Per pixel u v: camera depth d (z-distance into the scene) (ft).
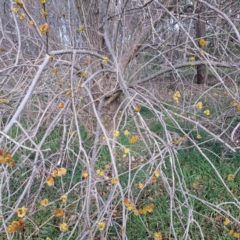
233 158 10.22
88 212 4.65
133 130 11.40
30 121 9.92
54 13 10.32
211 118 11.41
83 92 8.82
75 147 9.99
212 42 10.24
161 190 9.13
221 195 8.92
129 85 9.84
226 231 7.79
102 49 10.18
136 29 9.75
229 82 11.02
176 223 8.03
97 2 9.89
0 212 4.56
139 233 7.88
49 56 5.07
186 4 9.23
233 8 9.66
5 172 5.42
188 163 10.21
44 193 8.76
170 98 12.66
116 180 4.52
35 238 7.96
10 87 8.95
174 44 9.00
